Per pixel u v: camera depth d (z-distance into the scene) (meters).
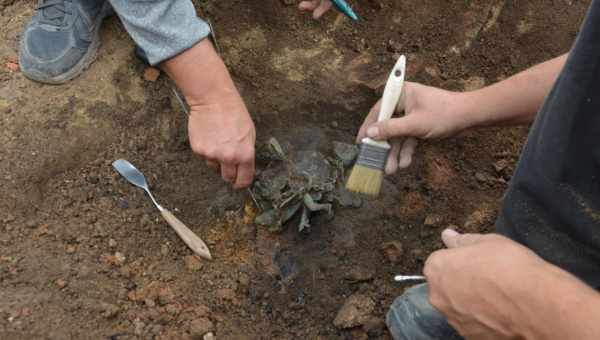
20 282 1.83
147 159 2.24
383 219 2.23
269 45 2.61
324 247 2.15
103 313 1.82
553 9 2.75
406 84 1.99
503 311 1.12
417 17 2.73
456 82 2.62
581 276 1.45
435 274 1.26
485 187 2.36
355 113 2.48
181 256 2.05
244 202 2.21
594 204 1.33
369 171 1.91
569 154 1.31
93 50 2.35
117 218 2.08
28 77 2.27
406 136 1.92
